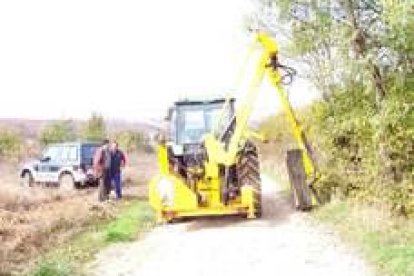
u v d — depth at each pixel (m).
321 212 14.21
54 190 21.75
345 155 14.89
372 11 12.03
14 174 29.52
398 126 11.69
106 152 19.25
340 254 10.42
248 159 14.94
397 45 11.38
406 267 8.73
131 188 23.41
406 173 11.80
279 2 14.03
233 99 16.52
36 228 13.24
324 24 12.71
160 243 12.46
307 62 16.09
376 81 12.04
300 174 15.44
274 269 9.84
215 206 14.64
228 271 9.92
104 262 10.92
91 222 14.84
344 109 14.02
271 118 30.20
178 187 14.48
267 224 13.94
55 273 9.70
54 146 25.25
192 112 16.53
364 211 12.41
